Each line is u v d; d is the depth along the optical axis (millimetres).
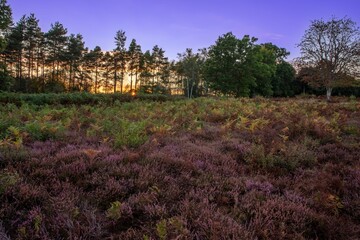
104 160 5441
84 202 3914
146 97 27062
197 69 73562
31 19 62375
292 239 3260
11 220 3439
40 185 4258
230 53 50938
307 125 9469
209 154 6418
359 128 10312
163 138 8102
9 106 14758
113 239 3217
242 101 24859
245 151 6617
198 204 3873
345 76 34906
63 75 75938
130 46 78625
